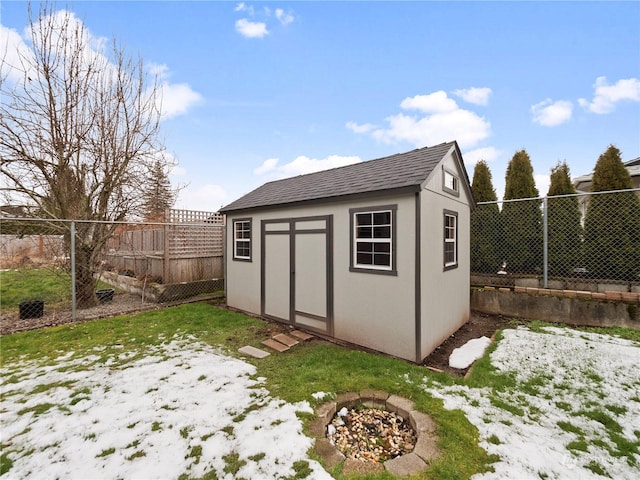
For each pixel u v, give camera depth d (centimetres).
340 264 499
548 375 362
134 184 811
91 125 717
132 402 308
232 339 508
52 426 268
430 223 443
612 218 596
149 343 488
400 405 294
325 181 627
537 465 217
